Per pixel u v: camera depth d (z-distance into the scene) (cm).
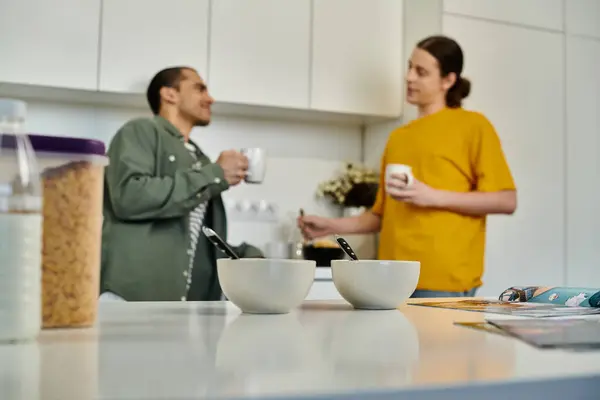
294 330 70
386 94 304
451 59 243
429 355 52
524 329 65
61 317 69
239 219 306
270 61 286
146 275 222
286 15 289
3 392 37
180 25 274
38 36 255
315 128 322
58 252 69
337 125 325
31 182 59
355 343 59
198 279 242
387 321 80
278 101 287
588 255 321
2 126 59
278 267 88
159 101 252
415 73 245
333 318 84
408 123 276
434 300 119
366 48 302
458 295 234
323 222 263
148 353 52
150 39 269
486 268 302
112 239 224
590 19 325
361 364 47
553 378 42
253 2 285
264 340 61
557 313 88
